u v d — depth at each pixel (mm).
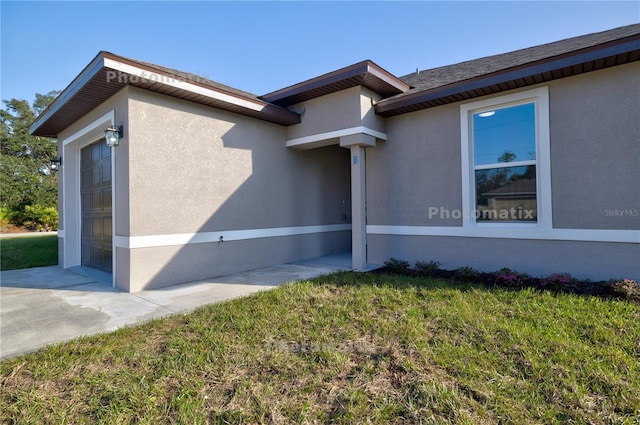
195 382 2580
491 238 5977
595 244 5039
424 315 3908
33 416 2203
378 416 2172
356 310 4188
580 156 5145
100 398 2402
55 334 3670
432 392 2375
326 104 7191
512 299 4391
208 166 6559
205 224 6488
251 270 7211
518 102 5742
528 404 2236
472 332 3367
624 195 4820
